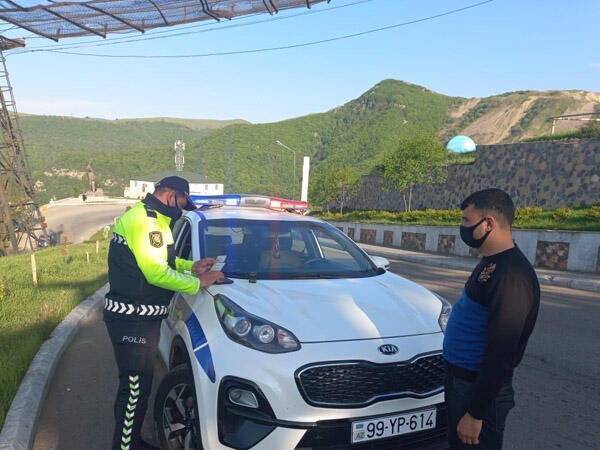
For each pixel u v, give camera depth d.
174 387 3.13
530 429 3.85
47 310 6.61
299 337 2.80
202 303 3.30
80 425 3.87
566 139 19.59
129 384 3.08
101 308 7.99
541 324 7.25
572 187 18.59
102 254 15.73
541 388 4.70
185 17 13.36
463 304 2.24
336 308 3.13
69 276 10.27
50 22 13.47
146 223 3.00
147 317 3.10
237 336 2.85
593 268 12.94
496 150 22.47
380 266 4.23
